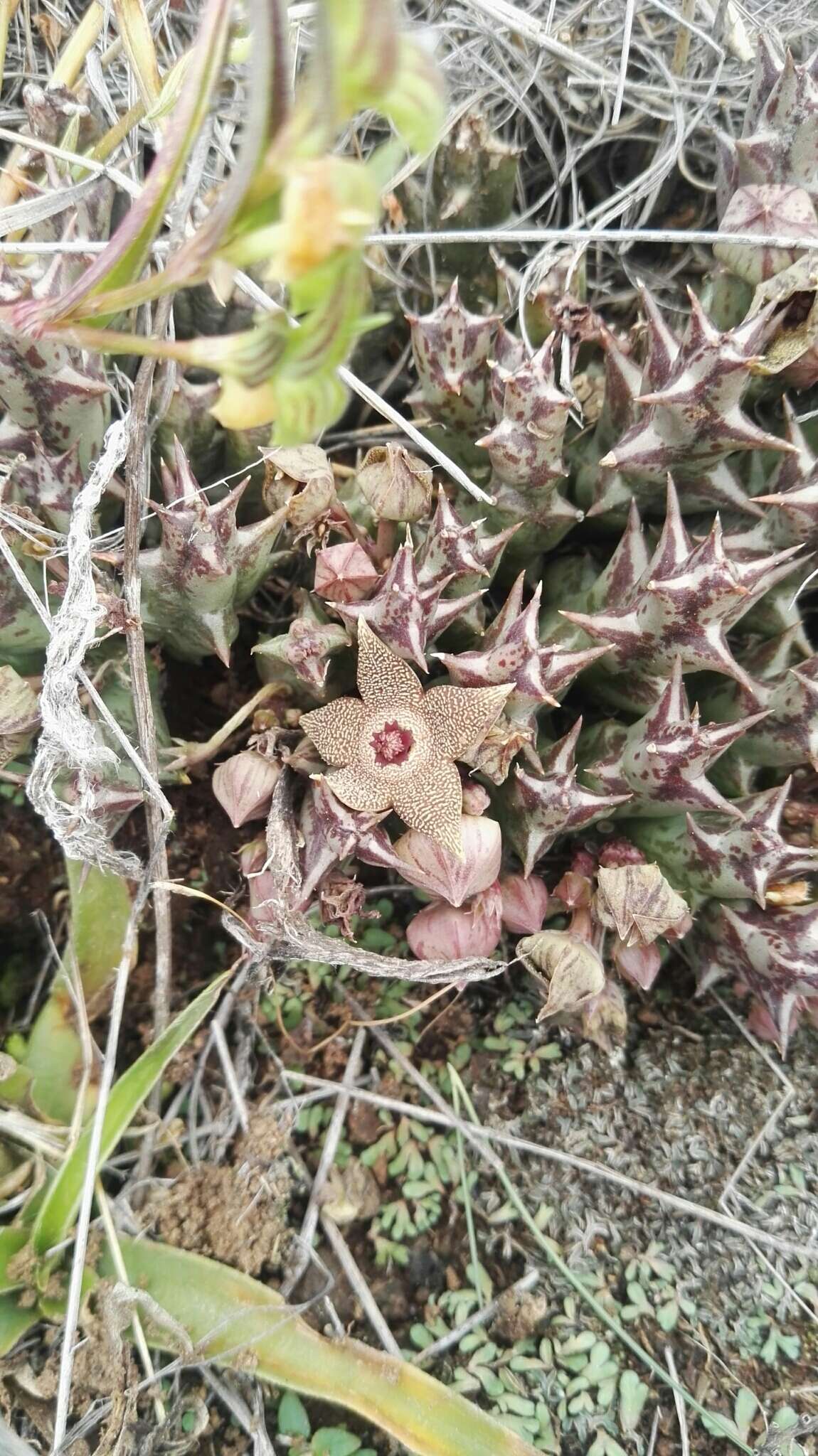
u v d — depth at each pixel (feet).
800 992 0.82
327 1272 0.83
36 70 1.00
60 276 0.75
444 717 0.79
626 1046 0.93
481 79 1.00
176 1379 0.79
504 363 0.84
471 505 0.92
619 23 1.05
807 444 0.87
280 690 0.87
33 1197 0.81
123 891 0.88
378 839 0.79
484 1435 0.74
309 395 0.39
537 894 0.86
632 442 0.82
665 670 0.82
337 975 0.93
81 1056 0.84
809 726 0.85
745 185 0.84
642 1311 0.83
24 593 0.80
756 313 0.80
